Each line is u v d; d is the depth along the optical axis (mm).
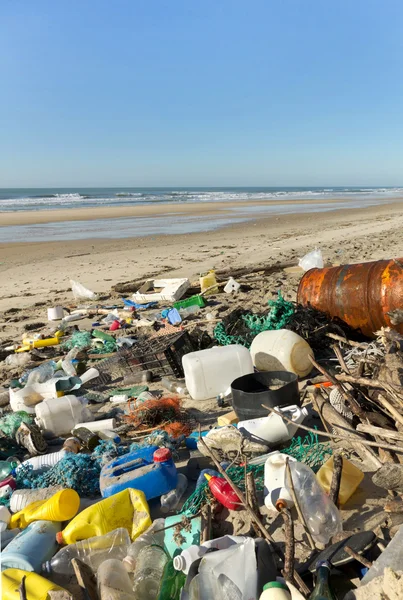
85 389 2988
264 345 2729
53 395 2736
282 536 1492
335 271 3217
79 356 3420
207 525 1513
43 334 4031
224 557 1284
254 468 1814
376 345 2785
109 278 6500
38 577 1378
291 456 1724
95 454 2043
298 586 1254
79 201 31953
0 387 3141
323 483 1641
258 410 2076
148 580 1354
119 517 1600
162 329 3555
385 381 1978
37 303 5438
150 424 2367
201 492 1692
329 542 1416
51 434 2426
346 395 1963
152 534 1524
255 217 16984
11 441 2379
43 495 1785
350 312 3055
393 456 1701
